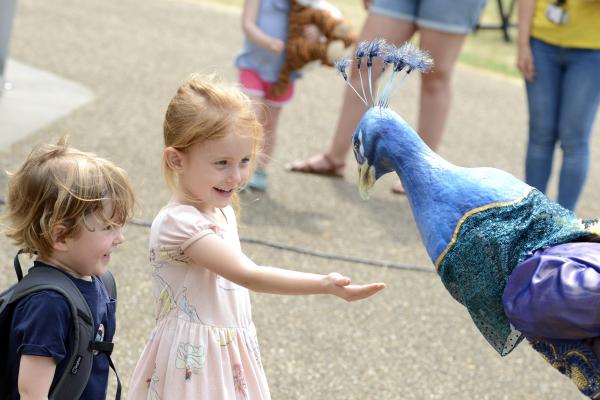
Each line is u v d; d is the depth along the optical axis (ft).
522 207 7.31
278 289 7.59
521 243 7.23
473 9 16.48
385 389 11.28
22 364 6.81
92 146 17.85
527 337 7.26
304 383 11.16
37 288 6.93
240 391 8.03
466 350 12.53
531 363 12.36
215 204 7.97
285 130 21.09
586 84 15.30
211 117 7.68
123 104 20.75
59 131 18.35
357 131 8.14
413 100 25.36
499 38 35.14
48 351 6.80
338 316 12.97
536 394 11.60
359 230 16.12
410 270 14.85
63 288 6.98
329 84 25.50
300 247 15.06
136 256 13.76
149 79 23.04
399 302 13.69
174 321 8.00
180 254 7.86
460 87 27.76
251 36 15.80
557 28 15.25
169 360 7.91
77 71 22.70
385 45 8.09
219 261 7.68
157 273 8.09
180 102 7.84
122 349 11.28
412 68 7.98
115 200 7.25
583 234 7.15
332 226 16.11
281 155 19.42
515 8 39.73
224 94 7.85
